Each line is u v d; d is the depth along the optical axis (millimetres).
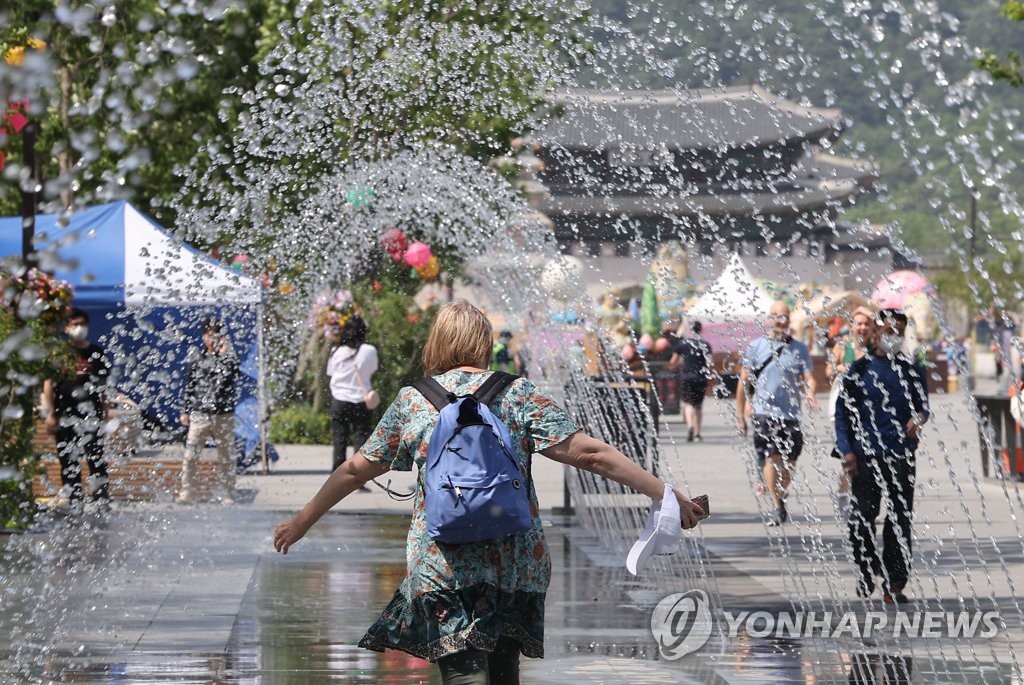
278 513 43250
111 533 37688
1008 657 22297
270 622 25266
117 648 22828
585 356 45531
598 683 20547
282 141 48906
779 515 38531
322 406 72125
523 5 42344
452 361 15273
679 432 84250
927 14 25766
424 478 14672
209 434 46438
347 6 45531
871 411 27234
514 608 14711
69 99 45562
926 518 40125
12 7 37531
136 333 49000
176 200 51250
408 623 14625
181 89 62375
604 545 36094
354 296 66250
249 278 48719
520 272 48125
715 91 34219
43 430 43656
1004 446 50375
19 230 45875
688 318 82562
